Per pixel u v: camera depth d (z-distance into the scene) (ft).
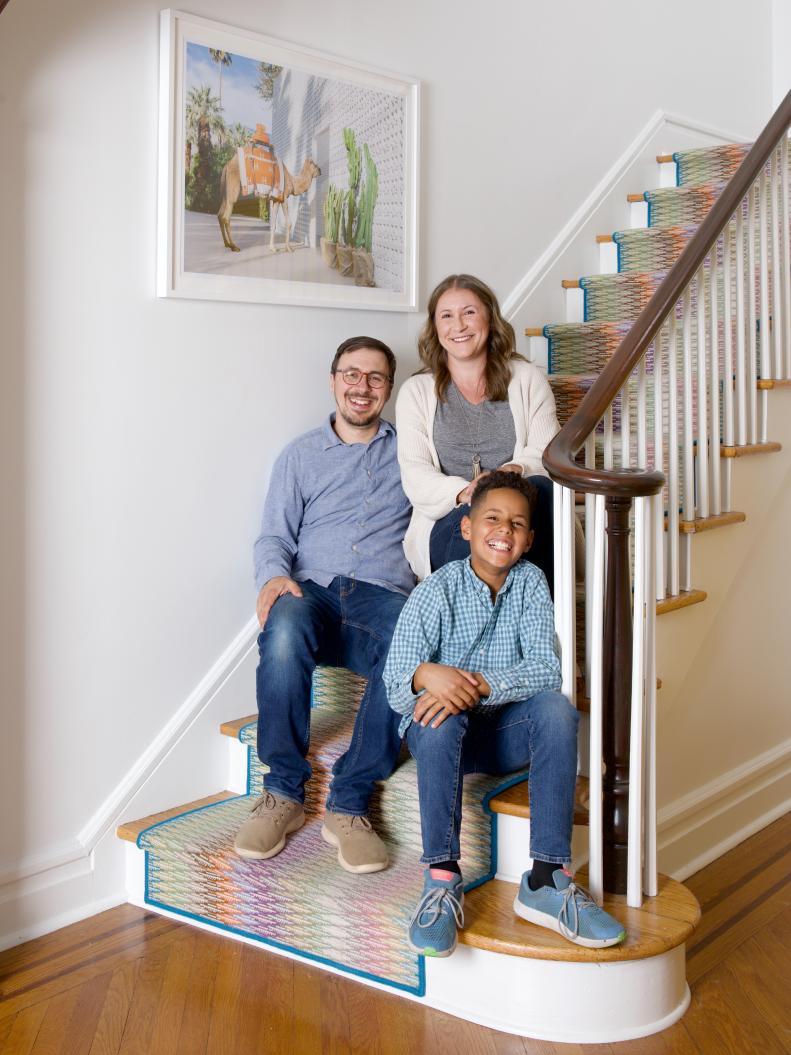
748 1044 6.47
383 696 7.69
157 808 8.62
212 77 8.57
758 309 10.37
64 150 7.66
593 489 6.66
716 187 12.48
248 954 7.53
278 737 7.88
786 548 11.10
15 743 7.66
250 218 8.96
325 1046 6.40
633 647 6.93
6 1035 6.50
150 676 8.54
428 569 8.71
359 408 9.05
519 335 11.86
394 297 10.36
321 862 7.62
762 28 15.49
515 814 7.18
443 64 10.80
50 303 7.64
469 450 8.93
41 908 7.85
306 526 9.12
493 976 6.64
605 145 12.92
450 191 11.00
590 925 6.42
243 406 9.09
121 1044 6.41
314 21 9.47
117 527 8.20
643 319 8.07
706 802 9.83
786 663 11.26
